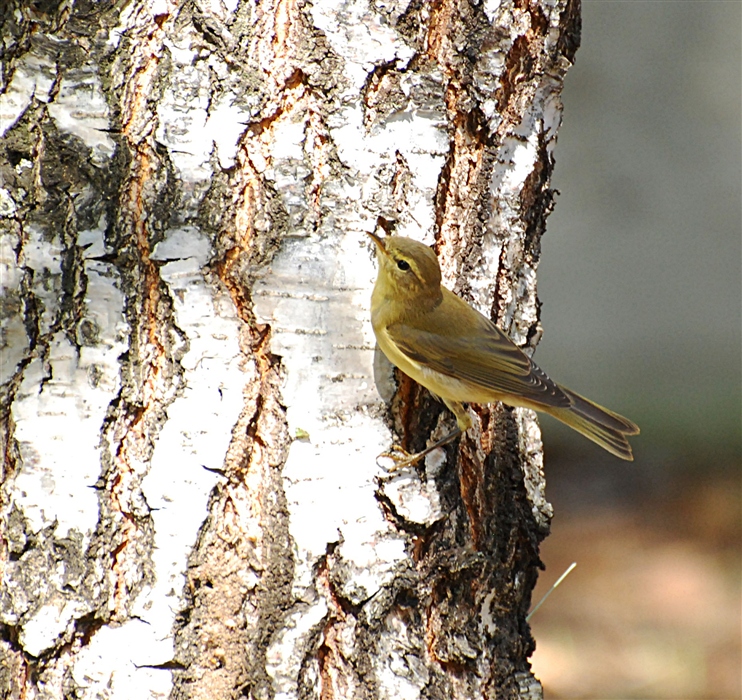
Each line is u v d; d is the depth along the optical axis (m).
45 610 6.80
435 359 7.74
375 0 7.42
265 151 7.22
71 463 6.90
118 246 7.01
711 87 18.36
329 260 7.33
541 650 13.83
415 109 7.57
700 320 19.28
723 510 17.41
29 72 7.00
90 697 6.81
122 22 7.09
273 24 7.22
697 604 14.91
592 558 16.34
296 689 6.94
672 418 19.30
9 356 6.94
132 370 7.00
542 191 8.51
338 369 7.32
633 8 18.23
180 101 7.06
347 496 7.22
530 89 8.10
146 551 6.95
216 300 7.12
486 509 8.16
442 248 7.97
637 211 18.91
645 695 12.98
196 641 6.95
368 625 7.15
